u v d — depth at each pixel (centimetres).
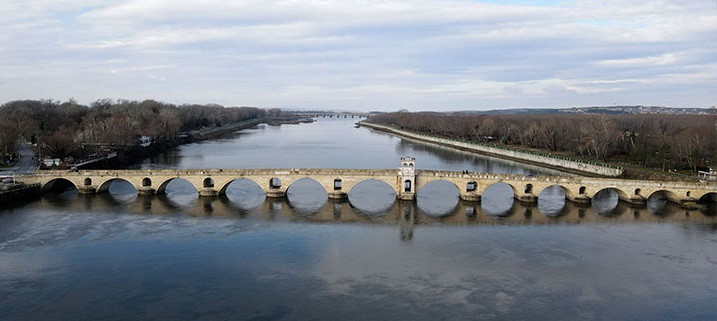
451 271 9888
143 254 10631
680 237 12106
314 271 9812
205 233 12100
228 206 14738
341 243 11462
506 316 8125
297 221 13200
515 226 12962
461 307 8394
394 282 9344
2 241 11325
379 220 13388
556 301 8675
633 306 8531
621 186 15438
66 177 16100
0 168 18350
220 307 8331
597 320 8062
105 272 9675
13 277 9388
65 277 9419
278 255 10656
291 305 8412
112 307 8306
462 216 13888
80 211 13962
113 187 17325
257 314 8106
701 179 17100
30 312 8100
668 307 8512
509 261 10444
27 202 14950
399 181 15562
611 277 9681
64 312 8119
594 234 12325
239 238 11744
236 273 9688
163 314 8094
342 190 15612
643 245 11512
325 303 8481
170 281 9306
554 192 17325
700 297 8881
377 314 8119
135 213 13825
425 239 11812
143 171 16025
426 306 8412
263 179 15775
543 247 11331
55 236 11738
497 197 16388
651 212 14475
